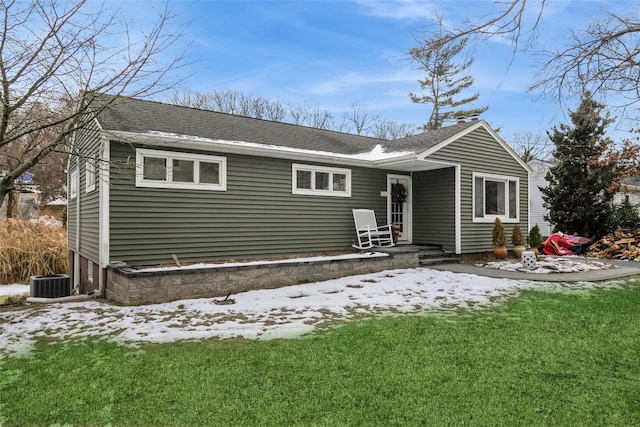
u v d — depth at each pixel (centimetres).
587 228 1588
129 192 782
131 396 325
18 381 361
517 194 1314
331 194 1089
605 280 855
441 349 426
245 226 934
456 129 1176
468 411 295
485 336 470
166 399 319
